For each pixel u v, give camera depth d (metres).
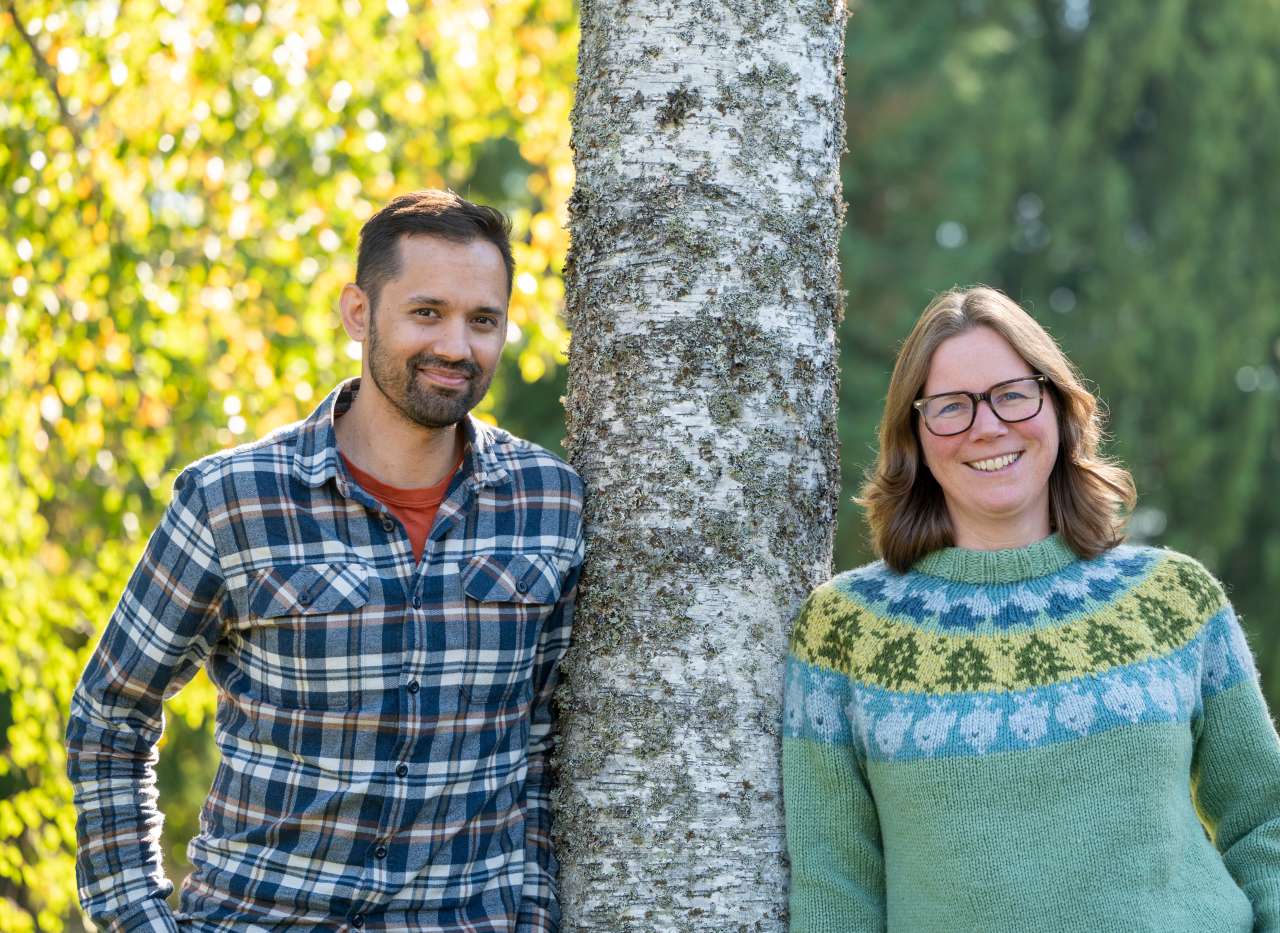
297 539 2.68
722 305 2.83
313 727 2.65
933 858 2.62
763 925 2.78
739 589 2.82
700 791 2.78
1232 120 16.03
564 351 3.41
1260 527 15.67
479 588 2.72
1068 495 2.84
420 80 6.26
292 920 2.64
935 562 2.83
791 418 2.88
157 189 5.55
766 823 2.81
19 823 5.15
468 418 2.84
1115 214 15.69
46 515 5.90
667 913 2.76
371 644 2.66
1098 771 2.58
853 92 15.27
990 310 2.82
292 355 5.68
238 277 5.64
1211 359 14.98
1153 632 2.68
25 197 5.25
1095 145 16.11
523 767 2.83
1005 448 2.77
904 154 15.12
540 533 2.82
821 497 2.94
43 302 5.25
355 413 2.82
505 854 2.78
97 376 5.30
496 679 2.73
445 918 2.69
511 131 6.46
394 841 2.66
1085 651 2.65
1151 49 15.85
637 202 2.87
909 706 2.67
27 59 5.33
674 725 2.79
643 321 2.85
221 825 2.71
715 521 2.81
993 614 2.73
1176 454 14.93
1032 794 2.58
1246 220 15.80
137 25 5.30
